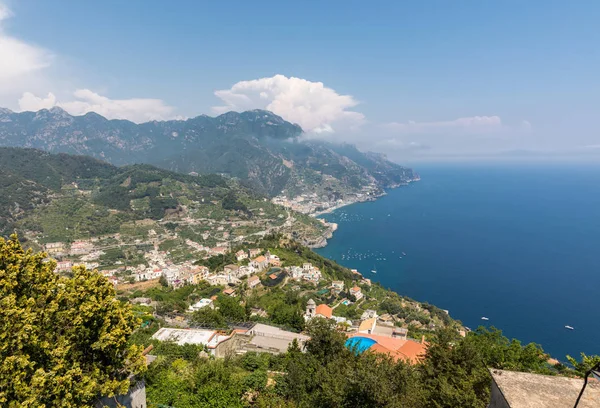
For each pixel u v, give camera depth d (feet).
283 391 90.58
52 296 63.41
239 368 110.93
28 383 51.57
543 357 113.91
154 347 121.29
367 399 70.85
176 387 89.66
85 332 63.41
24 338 51.90
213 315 196.65
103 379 63.26
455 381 75.31
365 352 100.68
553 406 36.91
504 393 39.19
